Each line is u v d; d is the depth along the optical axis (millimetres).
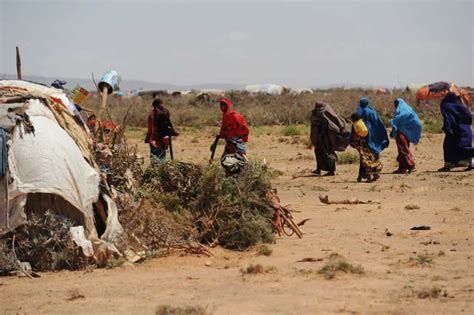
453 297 15484
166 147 33156
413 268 18125
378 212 26328
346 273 17688
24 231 18875
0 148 18875
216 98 116625
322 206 27953
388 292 15938
